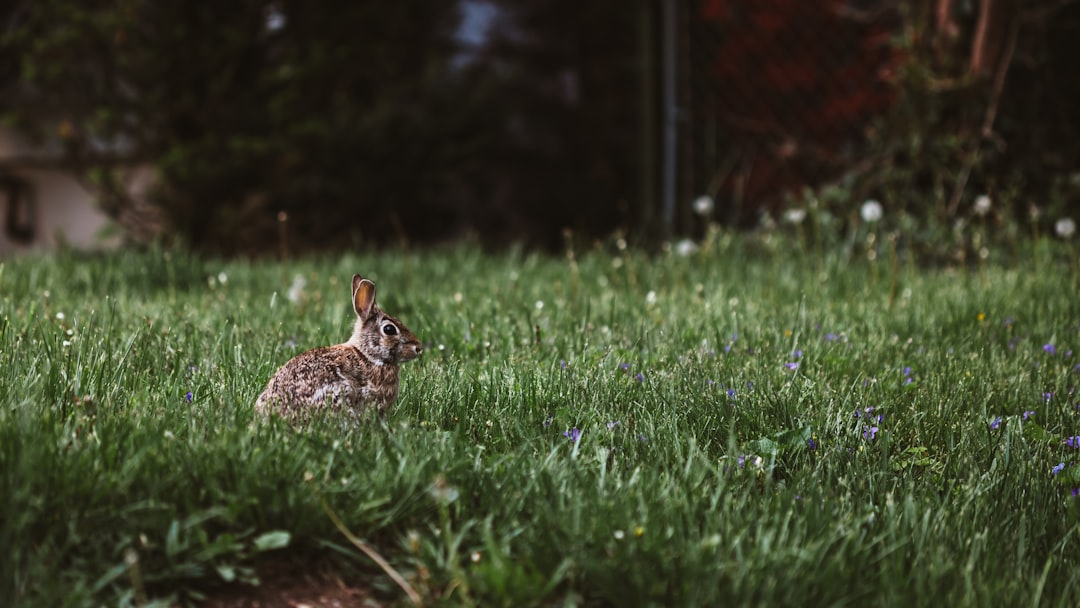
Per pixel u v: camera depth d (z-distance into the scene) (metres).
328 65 11.67
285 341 4.82
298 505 2.87
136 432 3.12
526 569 2.75
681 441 3.58
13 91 12.01
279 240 12.07
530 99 14.89
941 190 8.65
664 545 2.78
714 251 8.15
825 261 8.09
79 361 3.76
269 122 11.60
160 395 3.67
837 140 9.95
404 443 3.24
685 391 4.12
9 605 2.52
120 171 13.07
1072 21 8.73
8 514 2.67
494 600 2.63
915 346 5.25
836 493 3.34
